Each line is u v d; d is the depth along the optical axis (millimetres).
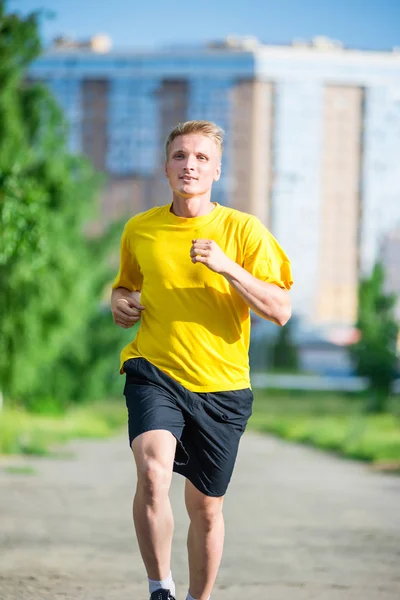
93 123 169375
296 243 172375
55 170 33125
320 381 132000
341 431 44156
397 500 19938
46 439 36625
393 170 174875
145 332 7484
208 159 7445
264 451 37750
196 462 7473
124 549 12508
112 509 17078
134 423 7219
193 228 7438
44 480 22297
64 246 39125
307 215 172000
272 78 169125
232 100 168875
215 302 7324
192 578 7770
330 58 170750
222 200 170125
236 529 14969
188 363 7324
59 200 34312
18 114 32906
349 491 21812
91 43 172625
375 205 174500
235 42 175125
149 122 169250
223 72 168500
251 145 169375
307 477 25703
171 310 7355
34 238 20734
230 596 9680
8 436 32719
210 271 7305
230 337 7387
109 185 169750
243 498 19859
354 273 174500
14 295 35750
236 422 7457
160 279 7395
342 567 11523
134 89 168875
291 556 12344
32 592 9555
